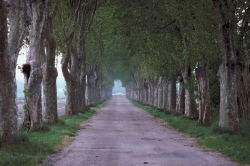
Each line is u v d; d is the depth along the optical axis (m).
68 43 29.28
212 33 22.09
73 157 12.01
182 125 25.56
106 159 11.64
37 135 16.95
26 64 18.56
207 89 24.45
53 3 23.30
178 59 28.28
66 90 35.97
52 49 23.61
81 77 49.62
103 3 36.31
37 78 18.73
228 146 14.03
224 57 18.89
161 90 56.25
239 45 21.75
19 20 13.47
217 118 28.48
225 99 18.83
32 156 10.97
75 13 30.67
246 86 26.47
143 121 34.03
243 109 26.89
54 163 10.75
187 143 16.80
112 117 39.94
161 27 28.94
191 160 11.47
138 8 29.02
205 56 23.23
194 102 31.30
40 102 19.22
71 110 35.81
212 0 18.53
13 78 13.16
